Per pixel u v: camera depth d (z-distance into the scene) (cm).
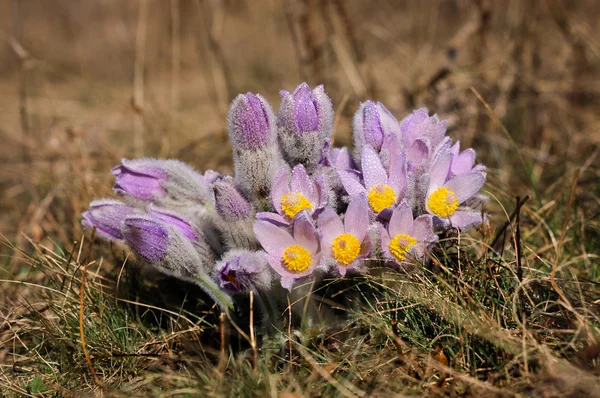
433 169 83
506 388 77
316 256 80
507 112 111
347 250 80
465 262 84
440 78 110
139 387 81
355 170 84
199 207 85
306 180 81
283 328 83
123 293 88
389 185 82
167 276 89
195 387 80
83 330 83
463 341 79
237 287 81
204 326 86
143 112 113
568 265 87
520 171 104
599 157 102
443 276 83
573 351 79
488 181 97
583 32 117
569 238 89
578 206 93
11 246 89
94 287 87
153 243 82
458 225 83
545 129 110
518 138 108
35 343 86
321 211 81
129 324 86
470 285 83
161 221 82
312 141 83
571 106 112
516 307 81
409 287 82
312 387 79
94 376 81
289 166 84
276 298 83
